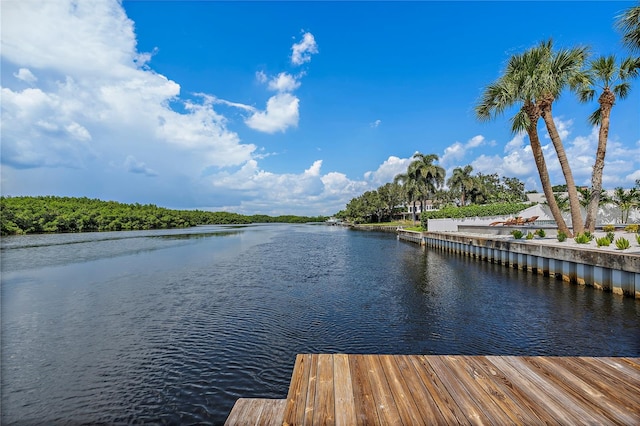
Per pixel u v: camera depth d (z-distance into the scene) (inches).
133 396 215.3
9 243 1339.8
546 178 665.0
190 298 464.8
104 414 197.0
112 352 283.4
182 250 1141.1
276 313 384.8
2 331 338.0
